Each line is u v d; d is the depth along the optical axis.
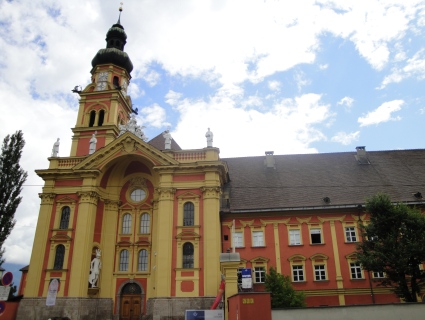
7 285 16.55
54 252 35.53
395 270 27.41
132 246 37.22
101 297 35.38
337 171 44.50
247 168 46.22
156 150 36.88
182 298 31.78
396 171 43.78
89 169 37.31
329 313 20.02
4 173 33.31
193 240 33.97
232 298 22.22
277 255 36.47
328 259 36.06
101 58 47.94
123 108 48.03
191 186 35.84
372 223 29.66
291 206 38.16
